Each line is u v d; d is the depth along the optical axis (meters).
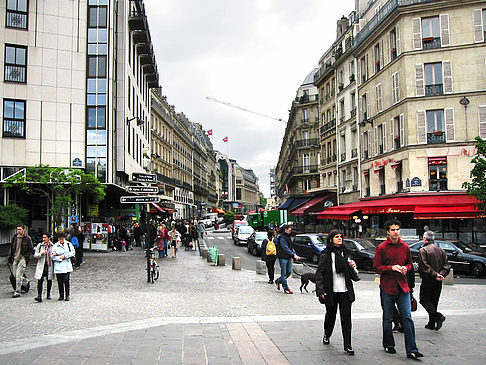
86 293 11.75
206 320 8.26
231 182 167.88
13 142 25.72
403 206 25.38
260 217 54.78
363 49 34.12
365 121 33.28
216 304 10.17
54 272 10.52
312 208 41.53
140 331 7.38
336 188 41.22
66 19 27.17
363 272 19.36
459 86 26.58
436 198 25.61
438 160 26.58
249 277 15.70
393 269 6.07
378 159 31.55
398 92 28.62
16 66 26.08
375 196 31.55
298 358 5.91
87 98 27.25
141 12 34.03
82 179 22.41
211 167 118.00
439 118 27.08
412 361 5.79
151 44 38.00
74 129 26.83
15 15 26.23
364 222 32.44
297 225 48.28
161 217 46.94
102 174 26.92
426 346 6.51
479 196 20.70
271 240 14.22
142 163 39.19
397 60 28.66
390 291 6.17
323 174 45.03
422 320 8.45
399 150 28.31
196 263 20.92
